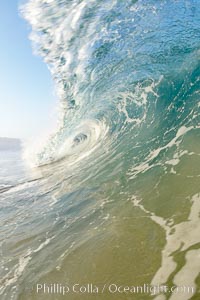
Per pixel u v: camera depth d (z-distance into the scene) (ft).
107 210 15.35
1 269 12.51
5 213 19.95
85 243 12.80
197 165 15.64
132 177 18.01
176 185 14.85
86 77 31.32
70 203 18.21
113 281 9.95
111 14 25.95
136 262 10.48
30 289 10.70
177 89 22.38
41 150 44.47
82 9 26.96
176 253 10.17
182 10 23.09
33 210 19.21
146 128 22.90
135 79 26.27
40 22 28.84
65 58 31.37
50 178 27.25
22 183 28.96
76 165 27.55
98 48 28.60
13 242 14.92
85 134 34.47
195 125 18.94
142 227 12.52
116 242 12.09
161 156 18.39
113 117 28.81
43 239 14.47
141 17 24.89
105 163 22.80
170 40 23.98
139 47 25.94
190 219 11.89
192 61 22.25
